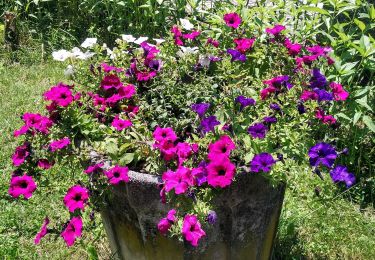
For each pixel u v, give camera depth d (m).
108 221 1.18
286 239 1.46
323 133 1.40
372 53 1.63
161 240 1.09
